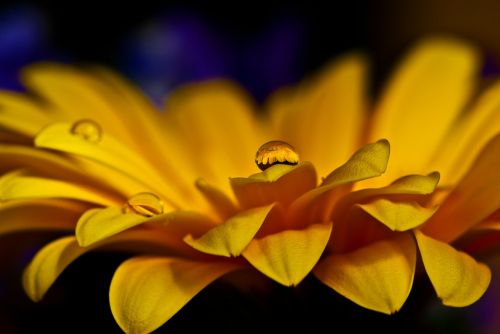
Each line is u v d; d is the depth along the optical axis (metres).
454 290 0.19
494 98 0.24
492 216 0.21
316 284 0.21
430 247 0.20
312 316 0.21
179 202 0.22
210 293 0.22
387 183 0.24
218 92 0.27
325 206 0.21
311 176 0.20
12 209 0.21
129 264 0.20
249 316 0.21
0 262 0.25
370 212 0.20
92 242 0.19
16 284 0.25
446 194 0.21
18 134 0.23
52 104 0.24
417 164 0.24
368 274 0.20
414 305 0.21
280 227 0.21
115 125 0.24
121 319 0.19
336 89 0.26
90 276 0.24
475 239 0.21
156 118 0.25
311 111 0.26
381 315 0.21
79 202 0.22
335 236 0.21
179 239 0.21
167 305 0.20
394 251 0.20
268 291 0.21
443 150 0.24
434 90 0.25
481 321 0.25
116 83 0.25
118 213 0.20
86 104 0.24
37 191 0.21
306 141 0.26
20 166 0.22
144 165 0.22
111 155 0.21
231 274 0.21
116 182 0.22
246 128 0.26
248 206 0.21
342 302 0.21
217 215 0.21
